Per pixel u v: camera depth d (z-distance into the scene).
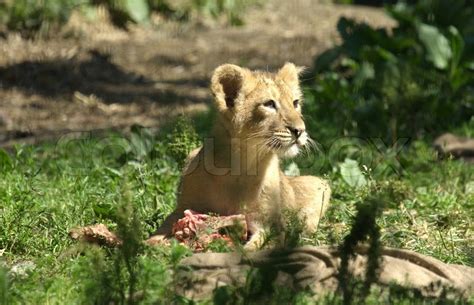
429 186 13.92
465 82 17.81
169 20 27.94
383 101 17.11
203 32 27.22
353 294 8.08
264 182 11.05
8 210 11.62
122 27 26.73
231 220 10.31
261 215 10.93
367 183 13.14
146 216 11.77
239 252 8.93
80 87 21.20
